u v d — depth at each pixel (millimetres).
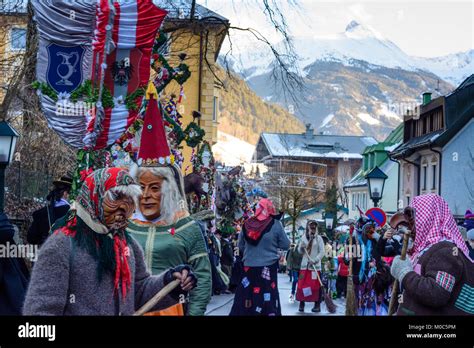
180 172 6641
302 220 51938
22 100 16672
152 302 4660
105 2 9227
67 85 9328
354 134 67000
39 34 9289
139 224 6465
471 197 39312
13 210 16516
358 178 60062
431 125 42438
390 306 6180
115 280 4258
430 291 5344
